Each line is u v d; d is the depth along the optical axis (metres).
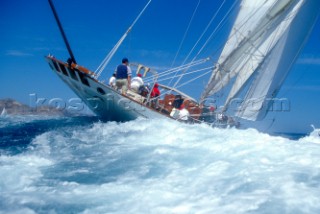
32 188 5.74
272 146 7.66
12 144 9.28
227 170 6.28
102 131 11.09
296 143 8.03
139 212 4.74
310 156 6.77
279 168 6.09
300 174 5.73
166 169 6.74
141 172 6.65
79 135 10.50
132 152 8.16
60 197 5.32
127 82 14.21
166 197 5.23
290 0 16.17
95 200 5.20
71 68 13.52
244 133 9.92
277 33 16.73
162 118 13.30
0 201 5.14
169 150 8.12
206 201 4.97
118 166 7.10
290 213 4.41
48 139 9.88
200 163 6.95
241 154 7.20
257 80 17.11
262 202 4.74
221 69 16.72
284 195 4.93
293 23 16.70
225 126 15.36
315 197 4.83
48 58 14.06
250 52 16.78
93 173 6.64
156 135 10.15
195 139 9.20
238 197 4.99
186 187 5.64
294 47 17.19
